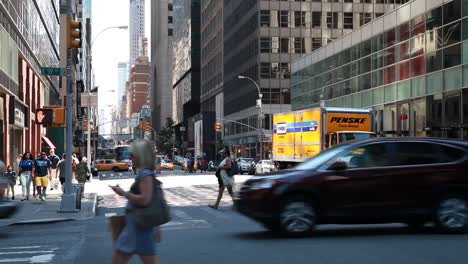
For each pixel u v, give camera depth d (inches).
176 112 6688.0
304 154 1282.0
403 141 443.2
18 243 442.0
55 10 2625.5
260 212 426.3
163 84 7613.2
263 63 3265.3
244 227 515.5
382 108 1765.5
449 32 1411.2
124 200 912.9
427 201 435.5
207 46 5007.4
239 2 3782.0
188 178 1637.6
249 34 3499.0
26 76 1691.7
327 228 493.0
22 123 1593.3
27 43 1644.9
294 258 346.0
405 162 438.6
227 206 747.4
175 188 1144.8
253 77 3376.0
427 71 1513.3
